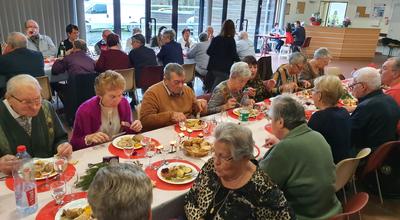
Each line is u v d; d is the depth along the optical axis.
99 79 2.03
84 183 1.53
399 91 3.10
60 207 1.37
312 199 1.59
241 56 6.29
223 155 1.31
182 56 5.37
